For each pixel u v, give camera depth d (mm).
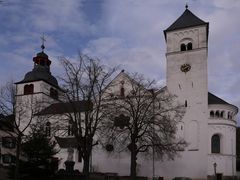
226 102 76688
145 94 61375
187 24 78875
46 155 53406
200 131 72875
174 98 75938
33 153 52844
